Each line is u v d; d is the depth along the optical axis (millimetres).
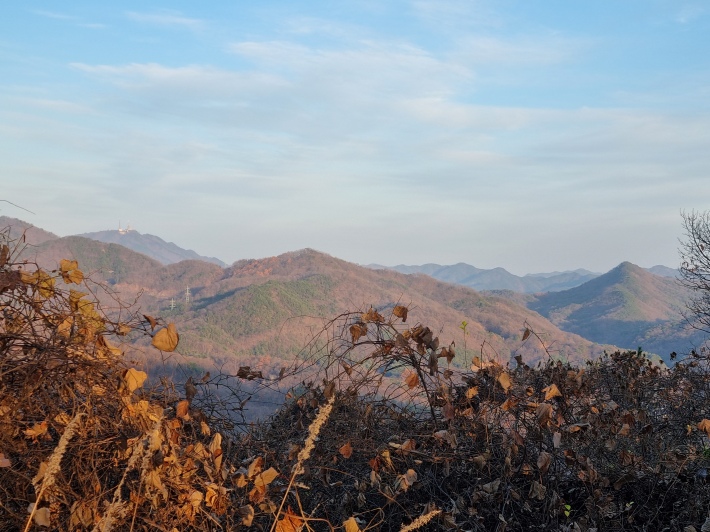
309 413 3299
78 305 2430
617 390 4348
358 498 2861
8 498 2045
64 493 2102
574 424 3303
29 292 2498
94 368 2312
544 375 3799
